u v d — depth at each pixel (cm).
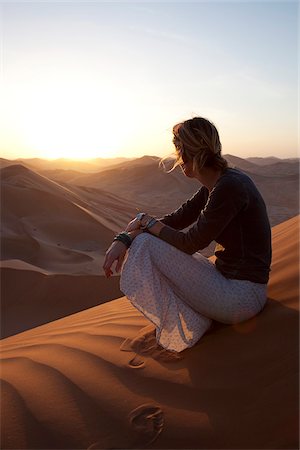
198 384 205
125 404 203
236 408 183
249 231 228
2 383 237
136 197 11319
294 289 252
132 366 235
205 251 3234
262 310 242
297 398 176
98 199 6350
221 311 230
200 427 179
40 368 253
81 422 195
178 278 231
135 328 296
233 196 221
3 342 455
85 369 242
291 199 9312
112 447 178
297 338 209
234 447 165
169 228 237
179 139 233
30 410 207
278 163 19050
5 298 1616
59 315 1567
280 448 157
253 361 206
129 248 241
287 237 375
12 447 184
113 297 1655
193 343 237
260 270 232
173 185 12388
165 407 196
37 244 2620
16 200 3675
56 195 3856
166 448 173
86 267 2186
